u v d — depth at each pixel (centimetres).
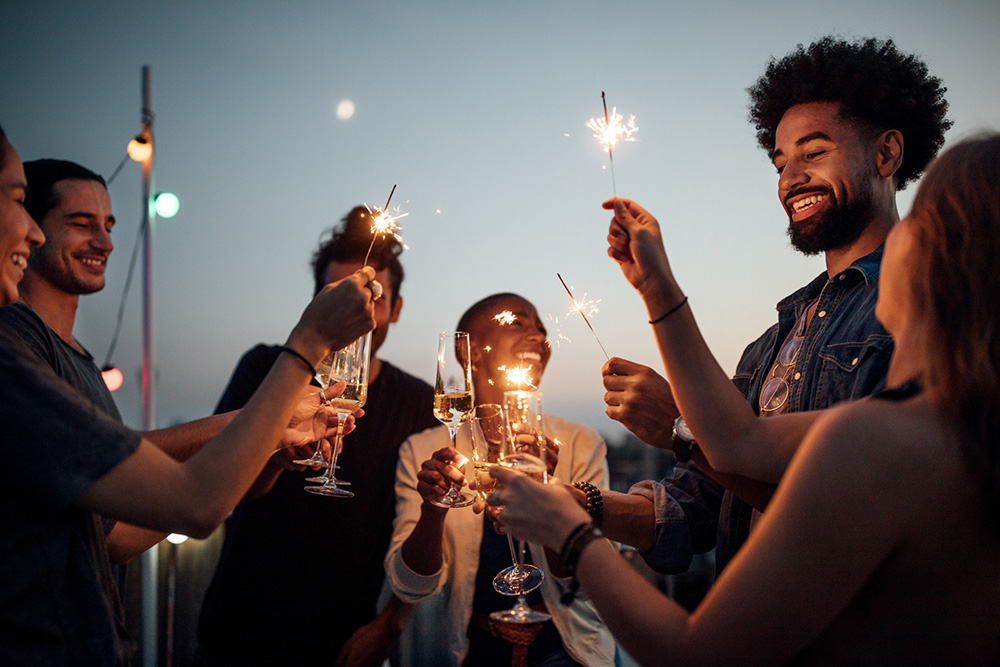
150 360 384
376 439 268
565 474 235
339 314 131
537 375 254
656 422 157
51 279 197
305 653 248
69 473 107
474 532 220
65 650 113
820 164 161
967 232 91
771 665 87
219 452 118
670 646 91
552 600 208
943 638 88
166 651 348
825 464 88
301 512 254
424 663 270
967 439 86
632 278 128
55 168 200
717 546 172
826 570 86
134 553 170
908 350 98
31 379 110
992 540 86
